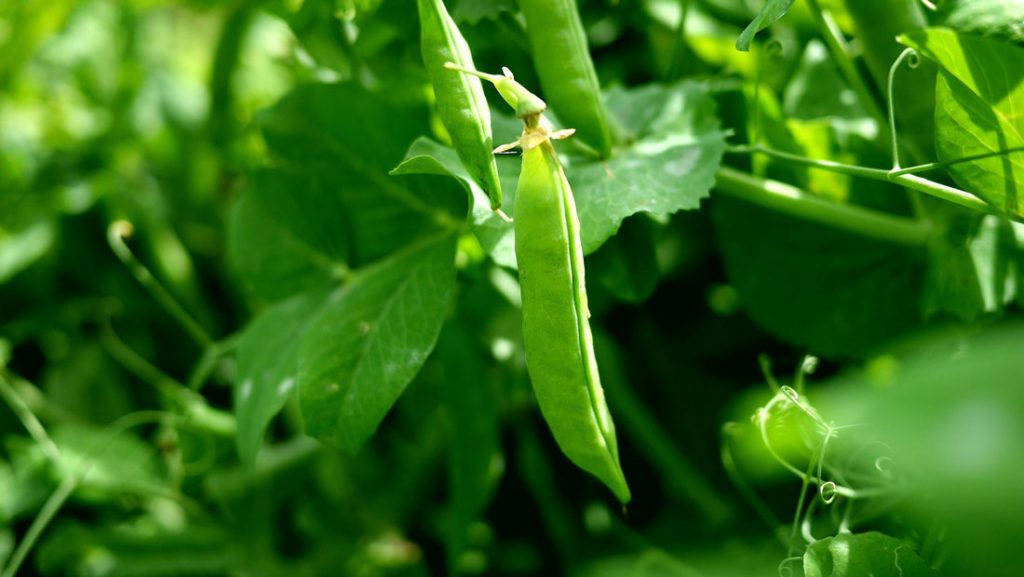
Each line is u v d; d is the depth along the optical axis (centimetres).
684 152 46
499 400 56
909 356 50
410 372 45
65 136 81
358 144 50
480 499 53
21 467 58
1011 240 46
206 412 56
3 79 79
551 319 40
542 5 45
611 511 57
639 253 48
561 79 45
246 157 73
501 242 44
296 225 51
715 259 59
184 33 96
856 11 46
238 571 58
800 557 43
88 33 86
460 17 48
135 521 61
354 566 59
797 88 51
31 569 60
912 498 43
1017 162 42
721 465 57
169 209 76
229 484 58
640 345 59
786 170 50
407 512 62
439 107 41
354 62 52
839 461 46
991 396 34
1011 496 33
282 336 50
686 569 52
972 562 38
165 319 70
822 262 51
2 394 64
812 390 55
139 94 81
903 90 46
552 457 58
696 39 55
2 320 70
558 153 46
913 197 48
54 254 70
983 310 46
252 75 84
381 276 48
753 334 58
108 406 68
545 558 59
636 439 56
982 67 41
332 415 45
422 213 50
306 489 62
